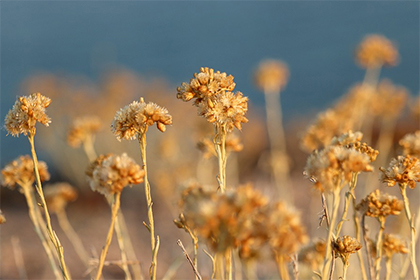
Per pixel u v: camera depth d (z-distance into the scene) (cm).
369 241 260
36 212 301
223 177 217
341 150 171
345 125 407
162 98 909
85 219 810
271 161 638
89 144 407
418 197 578
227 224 126
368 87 524
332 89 2222
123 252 276
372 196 228
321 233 537
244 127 1052
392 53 553
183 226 216
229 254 175
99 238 706
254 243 126
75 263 594
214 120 210
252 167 1020
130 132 198
